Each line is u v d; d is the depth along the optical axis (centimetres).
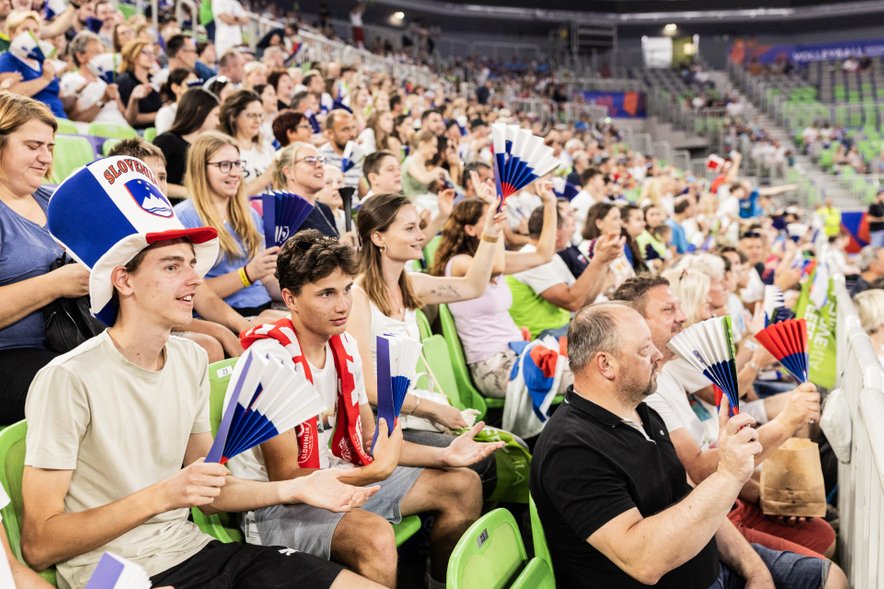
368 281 285
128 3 845
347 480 209
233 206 316
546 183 383
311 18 2283
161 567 179
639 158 1368
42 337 233
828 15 2756
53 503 162
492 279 378
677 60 2902
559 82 2425
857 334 290
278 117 495
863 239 1478
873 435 197
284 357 211
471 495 249
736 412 195
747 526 296
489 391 373
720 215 985
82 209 164
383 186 432
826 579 251
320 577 185
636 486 207
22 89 457
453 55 2598
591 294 416
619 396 215
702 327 193
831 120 2261
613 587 208
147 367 176
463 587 181
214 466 154
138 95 534
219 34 841
